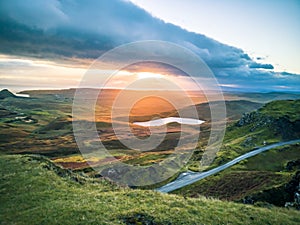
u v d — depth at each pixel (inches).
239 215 724.7
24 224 604.7
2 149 4761.3
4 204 737.6
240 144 5767.7
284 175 2586.1
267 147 5334.6
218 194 2586.1
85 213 633.6
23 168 1016.9
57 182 910.4
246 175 2972.4
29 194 787.4
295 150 5068.9
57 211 652.1
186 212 676.1
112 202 727.7
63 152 4626.0
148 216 624.7
